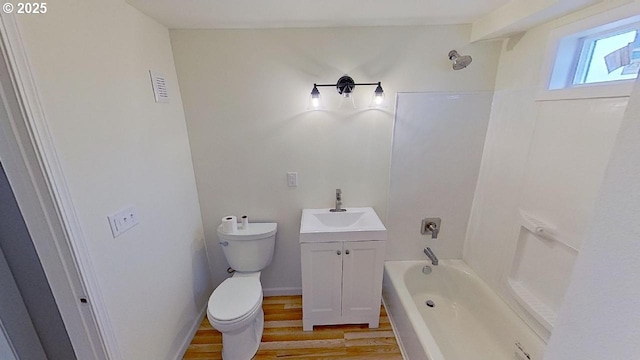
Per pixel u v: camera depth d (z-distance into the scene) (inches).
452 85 72.8
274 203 83.0
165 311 62.4
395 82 72.9
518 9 53.5
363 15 61.8
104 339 43.9
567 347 20.2
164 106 64.4
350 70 71.8
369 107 75.0
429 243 87.3
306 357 68.6
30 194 35.6
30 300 46.9
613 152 16.4
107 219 45.3
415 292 86.0
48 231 37.2
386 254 88.2
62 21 38.1
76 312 41.6
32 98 33.6
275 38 69.3
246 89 72.7
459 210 83.7
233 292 68.4
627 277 15.9
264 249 78.8
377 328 77.2
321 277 72.1
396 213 84.4
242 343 66.3
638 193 15.2
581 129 48.4
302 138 77.2
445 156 78.9
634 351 15.6
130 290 50.6
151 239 57.8
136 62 54.7
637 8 39.9
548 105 55.5
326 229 69.4
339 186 81.7
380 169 80.4
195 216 79.4
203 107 73.6
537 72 58.1
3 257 43.8
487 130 75.7
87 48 42.4
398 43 70.1
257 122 75.5
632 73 43.5
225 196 81.7
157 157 61.1
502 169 69.9
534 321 60.1
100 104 44.7
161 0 51.3
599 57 49.8
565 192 51.9
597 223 17.6
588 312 18.4
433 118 75.7
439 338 70.8
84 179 41.0
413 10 59.4
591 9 46.3
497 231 72.0
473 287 78.4
